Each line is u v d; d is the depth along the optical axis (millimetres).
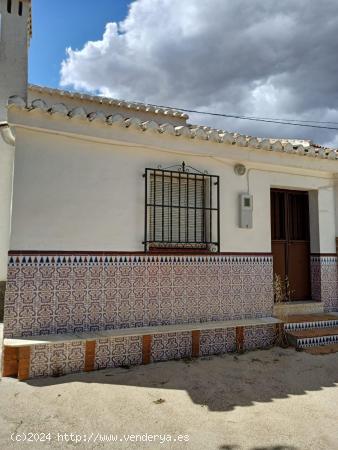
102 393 3814
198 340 5164
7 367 4191
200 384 4148
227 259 5785
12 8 9250
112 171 5039
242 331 5492
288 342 5711
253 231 6078
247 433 3092
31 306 4453
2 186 7988
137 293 5066
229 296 5742
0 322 7324
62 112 4512
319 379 4426
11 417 3248
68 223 4719
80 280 4734
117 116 4852
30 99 9914
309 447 2900
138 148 5219
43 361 4238
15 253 4418
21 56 9156
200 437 3006
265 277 6105
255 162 5984
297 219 7090
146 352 4812
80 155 4855
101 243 4895
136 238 5137
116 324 4902
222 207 5836
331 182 7109
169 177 5469
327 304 6859
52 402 3566
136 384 4082
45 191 4621
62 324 4590
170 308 5270
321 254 6902
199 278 5527
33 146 4586
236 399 3789
